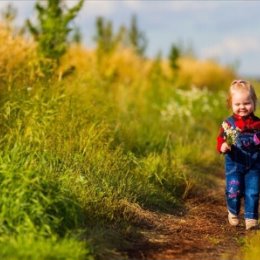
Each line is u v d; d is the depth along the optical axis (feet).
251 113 33.88
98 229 30.32
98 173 37.09
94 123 44.86
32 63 50.78
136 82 89.81
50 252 24.63
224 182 49.21
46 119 43.27
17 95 45.80
